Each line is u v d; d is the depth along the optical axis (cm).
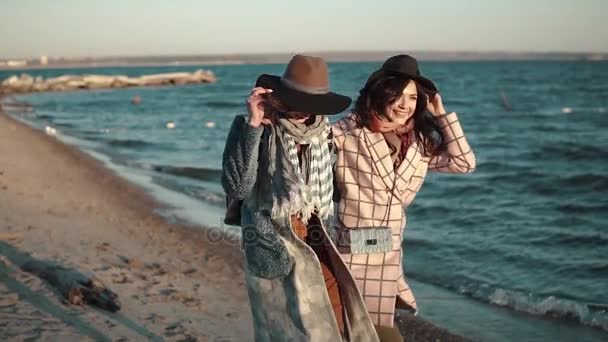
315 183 262
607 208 1209
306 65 254
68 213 952
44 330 438
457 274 780
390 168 276
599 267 793
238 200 272
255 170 254
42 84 8581
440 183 1538
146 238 854
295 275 260
